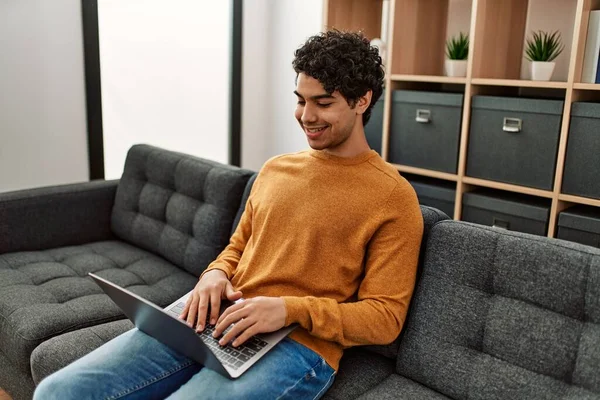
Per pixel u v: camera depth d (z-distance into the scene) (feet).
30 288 6.25
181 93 10.82
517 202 7.93
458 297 4.44
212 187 6.91
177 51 10.59
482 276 4.37
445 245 4.59
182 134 11.01
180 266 7.16
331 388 4.48
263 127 12.18
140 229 7.72
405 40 9.14
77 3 8.91
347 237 4.49
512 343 4.10
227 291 4.64
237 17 11.14
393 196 4.44
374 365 4.83
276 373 3.97
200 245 6.82
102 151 9.61
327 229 4.50
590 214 7.42
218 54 11.29
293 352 4.16
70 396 3.95
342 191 4.56
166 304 6.27
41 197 7.61
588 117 7.07
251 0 11.33
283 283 4.58
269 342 4.15
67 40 8.91
